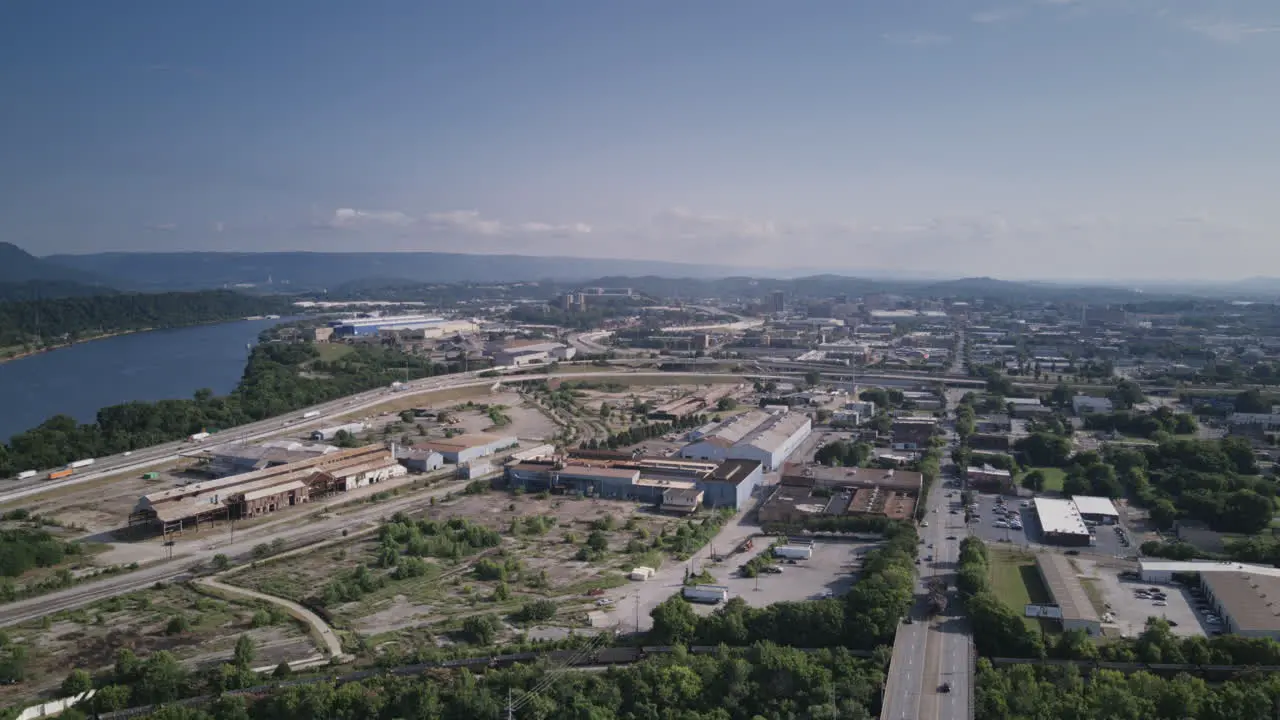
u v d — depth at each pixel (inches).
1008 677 4217.5
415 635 4906.5
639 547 6476.4
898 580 5083.7
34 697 4158.5
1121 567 5969.5
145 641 4832.7
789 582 5772.6
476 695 4033.0
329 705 3971.5
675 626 4692.4
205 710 4030.5
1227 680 4156.0
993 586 5615.2
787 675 4158.5
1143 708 3823.8
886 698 4005.9
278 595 5570.9
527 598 5506.9
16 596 5472.4
